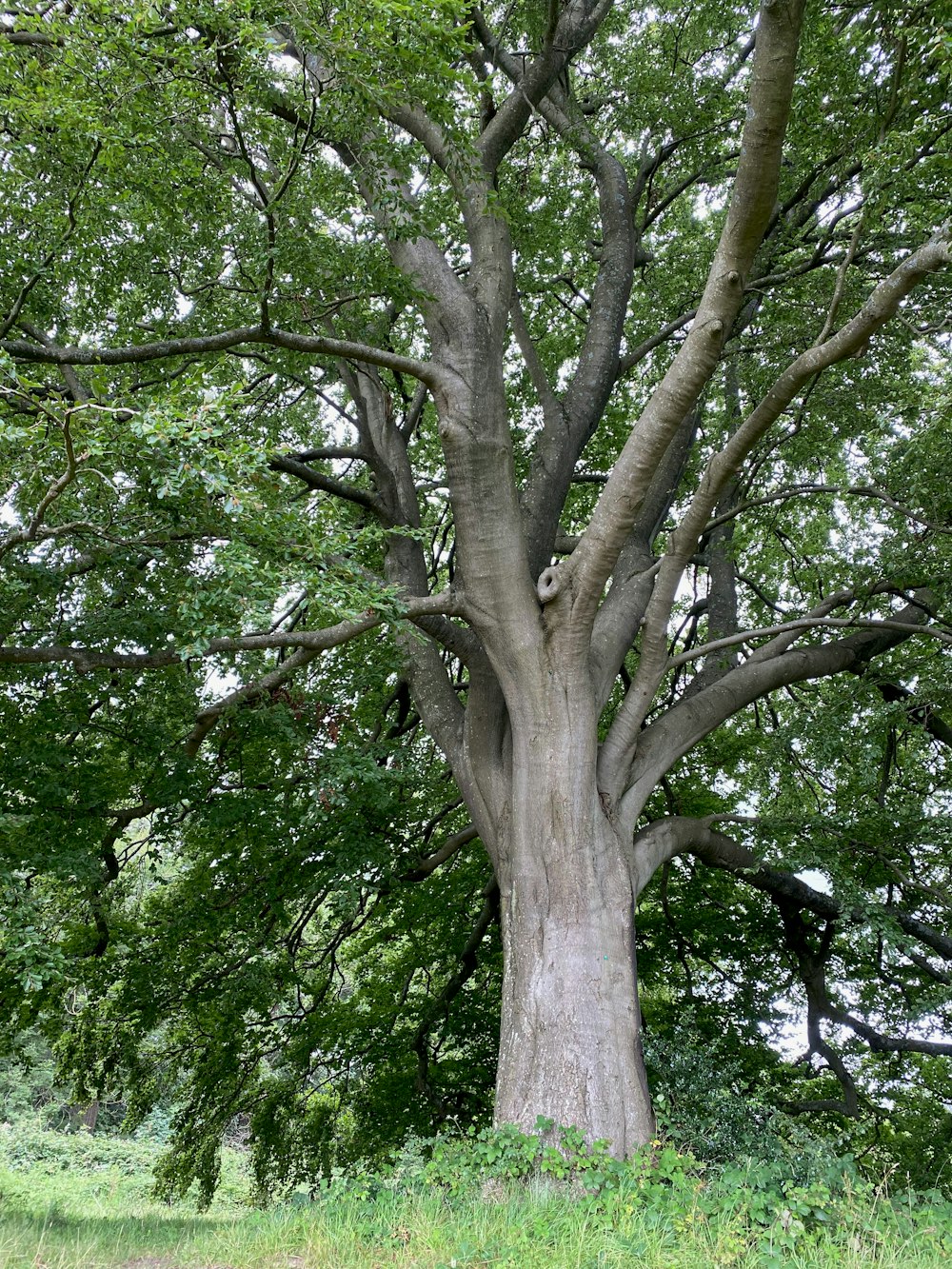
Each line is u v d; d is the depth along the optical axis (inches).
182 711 420.8
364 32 282.0
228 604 276.4
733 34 512.7
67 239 339.9
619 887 353.1
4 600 342.3
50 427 284.4
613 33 526.9
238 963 506.9
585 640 359.3
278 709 403.9
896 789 507.5
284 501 335.3
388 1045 542.0
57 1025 471.2
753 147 286.2
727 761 588.7
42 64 326.0
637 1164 283.6
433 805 547.5
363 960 636.1
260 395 483.8
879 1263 216.8
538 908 343.9
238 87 305.4
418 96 313.4
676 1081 390.3
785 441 480.1
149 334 428.5
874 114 353.1
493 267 407.8
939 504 388.2
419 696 426.9
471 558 363.3
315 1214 255.4
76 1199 652.7
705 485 346.0
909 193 324.8
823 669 443.8
